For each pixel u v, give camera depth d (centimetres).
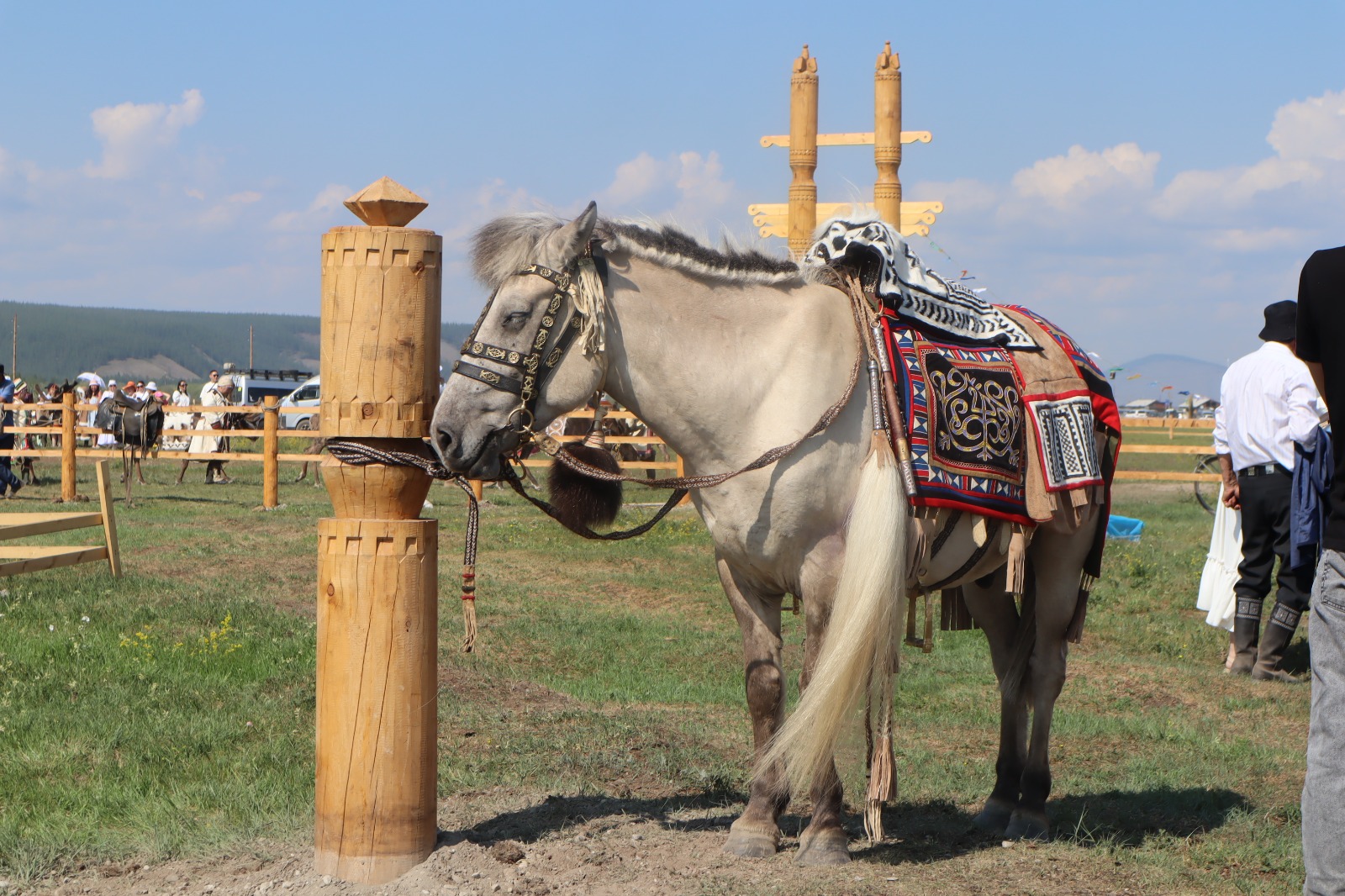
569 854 424
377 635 395
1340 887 319
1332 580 322
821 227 459
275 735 582
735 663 830
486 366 393
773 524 411
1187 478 1730
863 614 395
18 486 1880
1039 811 477
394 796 400
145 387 2547
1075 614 493
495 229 405
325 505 1747
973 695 748
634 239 414
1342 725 320
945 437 423
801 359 415
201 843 439
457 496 1911
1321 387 344
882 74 1214
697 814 487
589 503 431
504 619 938
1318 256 335
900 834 477
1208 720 699
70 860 423
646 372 410
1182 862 446
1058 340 493
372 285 392
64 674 669
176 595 912
